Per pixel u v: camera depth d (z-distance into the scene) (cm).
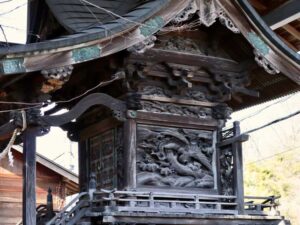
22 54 1136
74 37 1189
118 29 1230
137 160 1356
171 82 1385
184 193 1382
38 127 1247
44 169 2370
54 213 1523
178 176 1392
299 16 1870
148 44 1273
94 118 1493
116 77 1319
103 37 1212
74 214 1298
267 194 3003
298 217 2911
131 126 1356
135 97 1352
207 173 1421
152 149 1374
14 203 2325
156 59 1352
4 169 2327
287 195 3011
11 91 1284
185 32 1412
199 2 1327
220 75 1438
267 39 1379
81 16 1502
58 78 1187
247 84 1470
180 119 1405
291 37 2050
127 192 1282
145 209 1288
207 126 1435
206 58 1416
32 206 1223
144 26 1268
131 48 1259
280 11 1905
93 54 1212
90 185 1323
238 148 1392
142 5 1336
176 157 1398
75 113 1286
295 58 1408
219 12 1338
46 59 1168
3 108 1385
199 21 1340
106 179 1427
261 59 1383
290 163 3200
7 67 1130
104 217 1222
